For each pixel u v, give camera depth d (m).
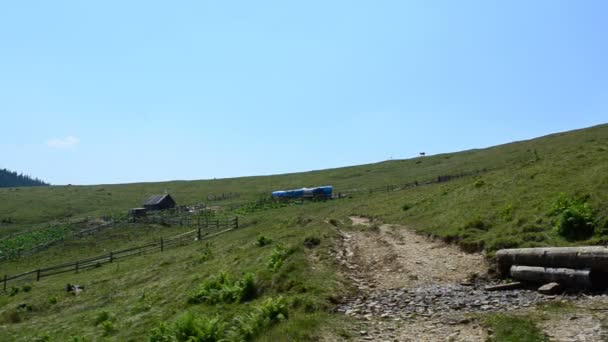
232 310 18.27
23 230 94.12
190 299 21.97
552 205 21.92
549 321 12.61
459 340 12.35
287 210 67.00
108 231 75.62
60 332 25.00
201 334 15.19
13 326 29.33
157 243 56.78
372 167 135.00
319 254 23.11
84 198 133.00
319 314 15.07
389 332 13.61
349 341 13.05
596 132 88.62
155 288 29.66
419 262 21.42
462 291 16.95
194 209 95.38
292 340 13.06
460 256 21.50
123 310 25.92
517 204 24.97
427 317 14.50
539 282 16.47
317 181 124.56
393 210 39.28
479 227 24.16
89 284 38.50
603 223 18.48
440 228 26.44
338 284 18.39
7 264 62.28
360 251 24.45
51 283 43.38
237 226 59.34
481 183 34.31
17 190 152.12
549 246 18.75
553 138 99.44
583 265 15.18
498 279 17.97
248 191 126.12
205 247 43.16
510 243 20.12
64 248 67.69
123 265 45.34
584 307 13.34
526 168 34.41
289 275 19.73
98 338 21.55
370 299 17.02
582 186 23.05
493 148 120.19
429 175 96.19
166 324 17.80
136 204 121.94
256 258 26.17
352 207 52.84
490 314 13.79
